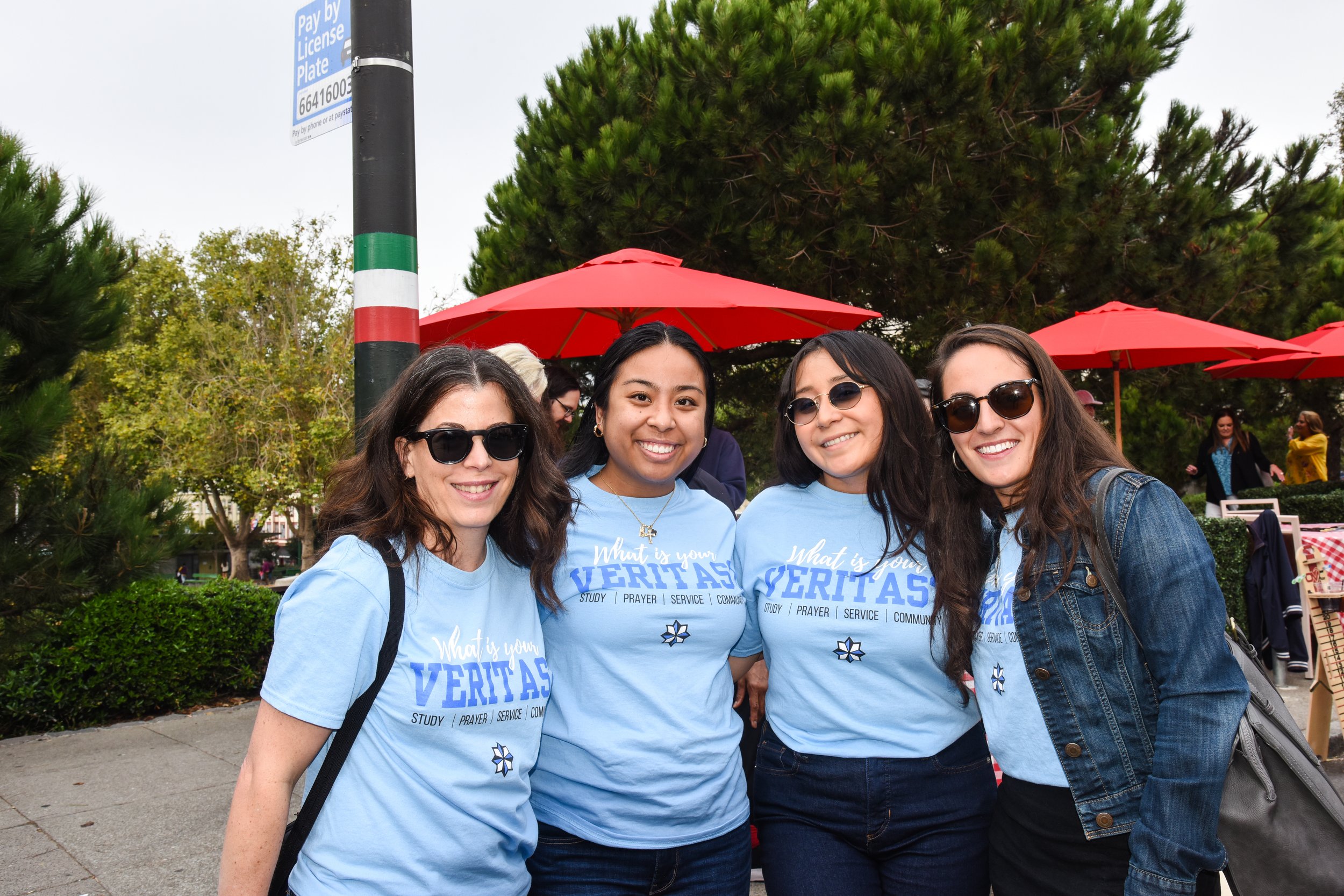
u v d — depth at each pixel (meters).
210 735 5.60
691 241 9.18
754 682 2.46
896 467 2.00
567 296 4.16
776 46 8.31
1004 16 8.69
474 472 1.63
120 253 6.61
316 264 21.69
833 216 8.60
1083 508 1.71
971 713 2.05
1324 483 10.22
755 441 12.84
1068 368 8.50
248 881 1.46
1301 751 1.72
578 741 1.87
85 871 3.50
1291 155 10.68
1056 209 8.59
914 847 1.96
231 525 29.34
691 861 1.89
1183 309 9.50
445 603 1.63
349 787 1.53
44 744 5.45
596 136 9.18
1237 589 6.23
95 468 6.43
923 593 1.96
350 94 3.19
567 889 1.88
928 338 8.97
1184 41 9.16
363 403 3.17
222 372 21.34
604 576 1.93
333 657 1.51
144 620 6.08
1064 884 1.72
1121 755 1.67
